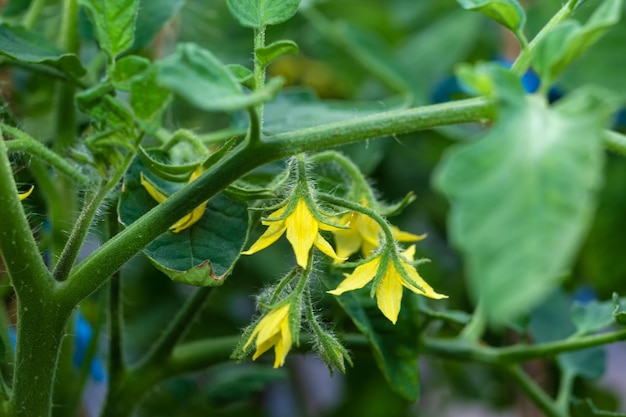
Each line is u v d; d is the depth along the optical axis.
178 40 0.54
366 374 0.65
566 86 0.60
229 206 0.36
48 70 0.43
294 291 0.33
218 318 0.61
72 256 0.33
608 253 0.64
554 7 0.60
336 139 0.32
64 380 0.44
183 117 0.56
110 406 0.41
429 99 0.64
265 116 0.42
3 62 0.43
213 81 0.28
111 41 0.34
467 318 0.42
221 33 0.58
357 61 0.68
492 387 0.70
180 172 0.34
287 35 0.67
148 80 0.32
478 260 0.25
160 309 0.61
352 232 0.37
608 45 0.59
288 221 0.33
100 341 0.52
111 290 0.40
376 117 0.32
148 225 0.33
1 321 0.40
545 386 0.56
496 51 0.71
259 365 0.57
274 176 0.41
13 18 0.50
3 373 0.42
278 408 0.69
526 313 0.44
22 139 0.37
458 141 0.62
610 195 0.63
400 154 0.68
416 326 0.40
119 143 0.34
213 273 0.34
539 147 0.26
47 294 0.33
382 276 0.33
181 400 0.57
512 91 0.28
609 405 0.62
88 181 0.37
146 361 0.42
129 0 0.34
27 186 0.44
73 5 0.44
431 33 0.66
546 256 0.25
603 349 0.47
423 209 0.68
